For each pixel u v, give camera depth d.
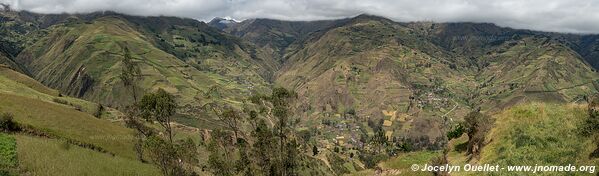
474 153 47.84
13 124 68.69
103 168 56.16
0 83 161.88
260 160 74.31
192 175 65.06
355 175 69.69
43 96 168.62
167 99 79.31
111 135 94.94
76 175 47.28
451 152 55.34
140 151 79.00
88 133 91.19
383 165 65.12
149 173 63.00
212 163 73.00
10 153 46.28
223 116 93.00
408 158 63.88
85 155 59.38
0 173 39.12
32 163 45.47
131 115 84.06
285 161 77.50
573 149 38.69
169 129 80.88
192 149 63.22
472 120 51.97
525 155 40.41
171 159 56.66
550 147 40.41
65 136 77.56
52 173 44.38
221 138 83.12
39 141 57.94
